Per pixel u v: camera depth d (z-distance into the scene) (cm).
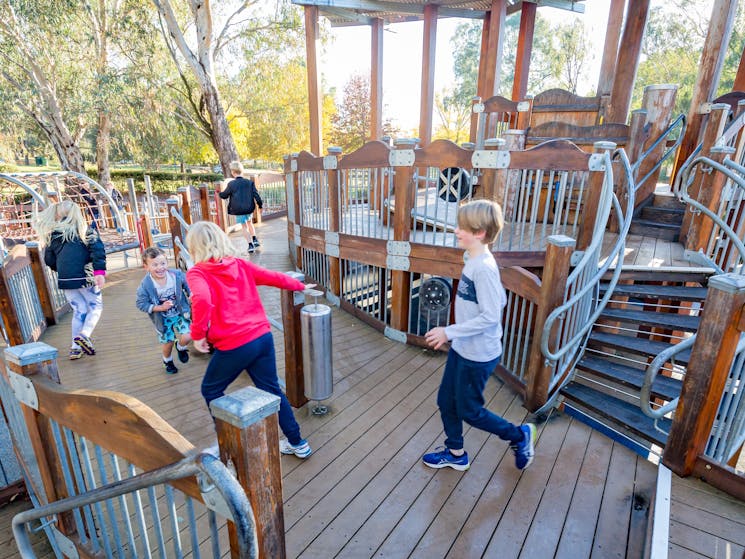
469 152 388
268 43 1778
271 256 785
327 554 201
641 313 398
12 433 259
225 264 219
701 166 466
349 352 436
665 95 570
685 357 355
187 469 105
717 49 637
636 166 552
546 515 224
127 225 1144
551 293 296
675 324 371
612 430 294
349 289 611
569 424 307
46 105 1877
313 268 632
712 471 226
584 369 372
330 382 316
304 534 212
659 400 453
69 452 179
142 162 2138
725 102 653
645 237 565
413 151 421
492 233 201
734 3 615
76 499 148
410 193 437
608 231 604
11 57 1684
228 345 221
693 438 226
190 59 1430
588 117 749
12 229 1097
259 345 229
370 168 464
